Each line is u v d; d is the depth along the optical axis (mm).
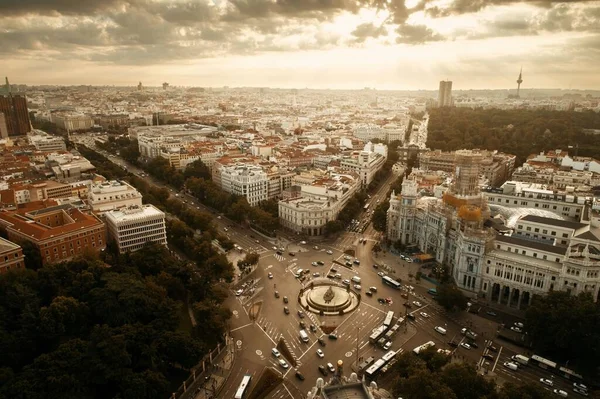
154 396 195000
